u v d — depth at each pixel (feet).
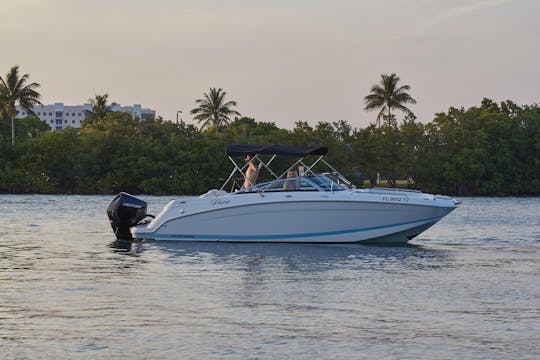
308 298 47.16
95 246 76.95
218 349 35.42
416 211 75.25
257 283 52.90
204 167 296.30
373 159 305.73
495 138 312.50
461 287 51.26
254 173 79.46
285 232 76.23
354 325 39.96
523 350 35.29
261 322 40.55
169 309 43.73
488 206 195.83
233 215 76.79
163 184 297.74
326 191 75.82
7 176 298.35
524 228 105.50
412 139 306.55
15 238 86.84
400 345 36.14
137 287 51.08
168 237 78.89
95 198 238.68
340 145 295.28
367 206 75.25
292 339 37.14
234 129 335.47
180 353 34.78
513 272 58.65
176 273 57.67
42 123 465.88
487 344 36.29
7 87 323.37
